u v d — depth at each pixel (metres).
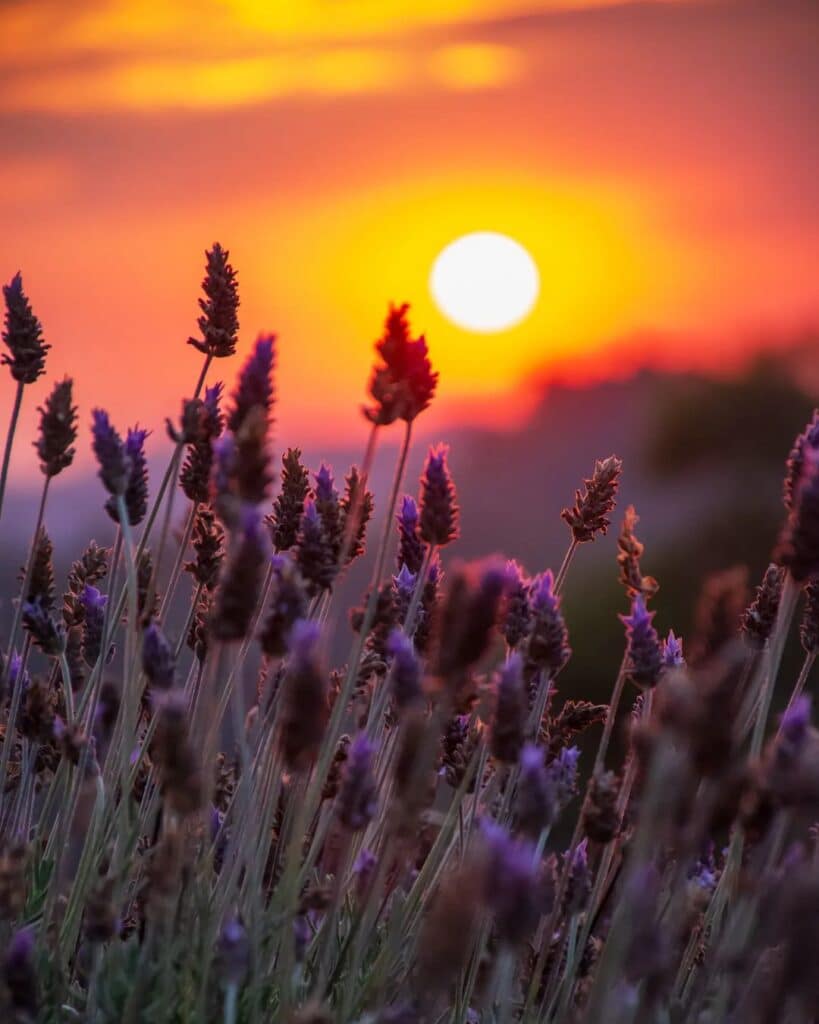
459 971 4.96
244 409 4.77
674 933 4.07
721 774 3.64
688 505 34.38
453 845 5.33
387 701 5.47
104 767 5.32
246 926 4.68
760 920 4.27
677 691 3.63
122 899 4.90
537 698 5.40
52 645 5.28
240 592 4.12
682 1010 4.68
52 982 4.78
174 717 4.05
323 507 5.48
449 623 4.04
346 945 5.07
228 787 5.79
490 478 57.94
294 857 4.59
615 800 4.65
